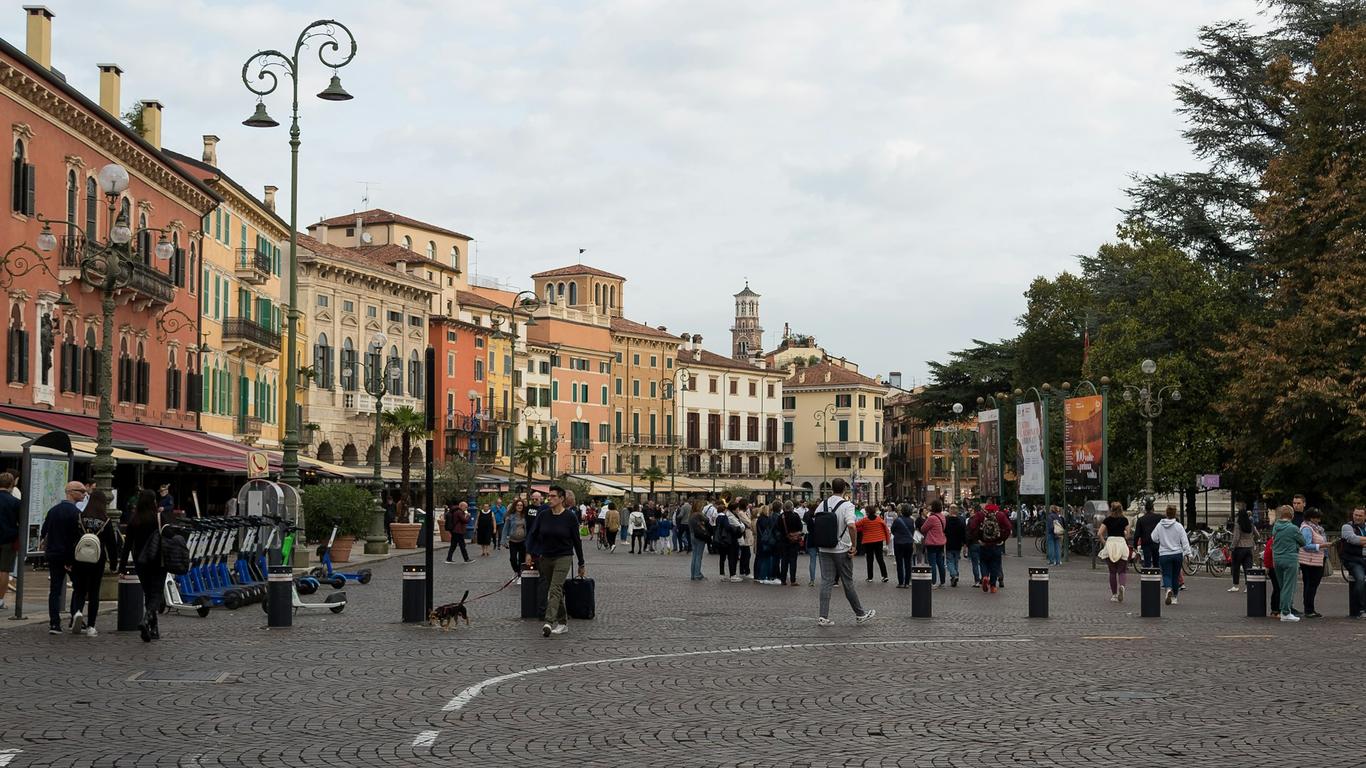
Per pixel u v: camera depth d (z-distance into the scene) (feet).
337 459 289.33
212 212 208.64
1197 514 232.53
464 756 35.37
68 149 149.59
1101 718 41.83
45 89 140.67
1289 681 50.75
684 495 453.99
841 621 78.02
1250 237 208.54
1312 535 83.20
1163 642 65.72
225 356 216.33
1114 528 97.66
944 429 426.10
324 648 60.95
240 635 66.74
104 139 157.89
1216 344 205.67
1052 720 41.45
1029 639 67.05
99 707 43.32
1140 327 209.15
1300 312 156.66
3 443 110.01
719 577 127.24
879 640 66.18
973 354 301.02
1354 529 85.46
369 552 160.45
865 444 537.24
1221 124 205.57
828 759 35.06
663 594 101.86
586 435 426.10
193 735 38.27
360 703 44.37
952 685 49.42
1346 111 157.89
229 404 219.61
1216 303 206.49
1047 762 34.78
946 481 546.26
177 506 192.13
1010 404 278.05
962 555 182.19
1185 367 201.46
